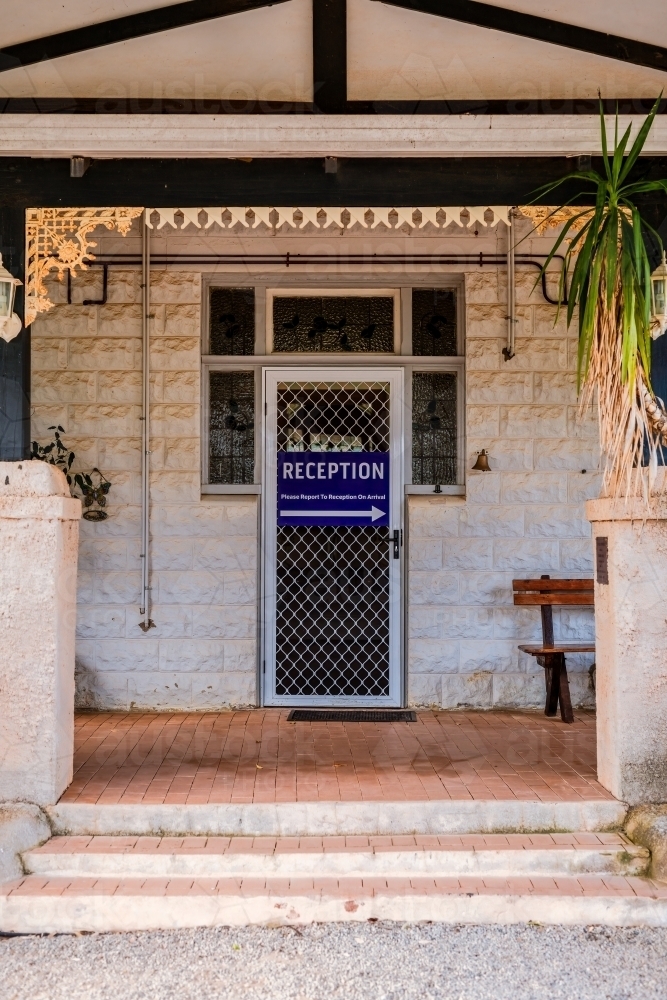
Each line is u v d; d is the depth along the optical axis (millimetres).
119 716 6906
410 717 6852
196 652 7098
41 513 4703
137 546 7102
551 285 7125
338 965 3928
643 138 4551
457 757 5680
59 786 4816
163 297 7133
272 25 5098
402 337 7234
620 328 4707
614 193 4590
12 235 5328
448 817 4746
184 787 5039
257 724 6621
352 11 5109
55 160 5332
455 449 7285
